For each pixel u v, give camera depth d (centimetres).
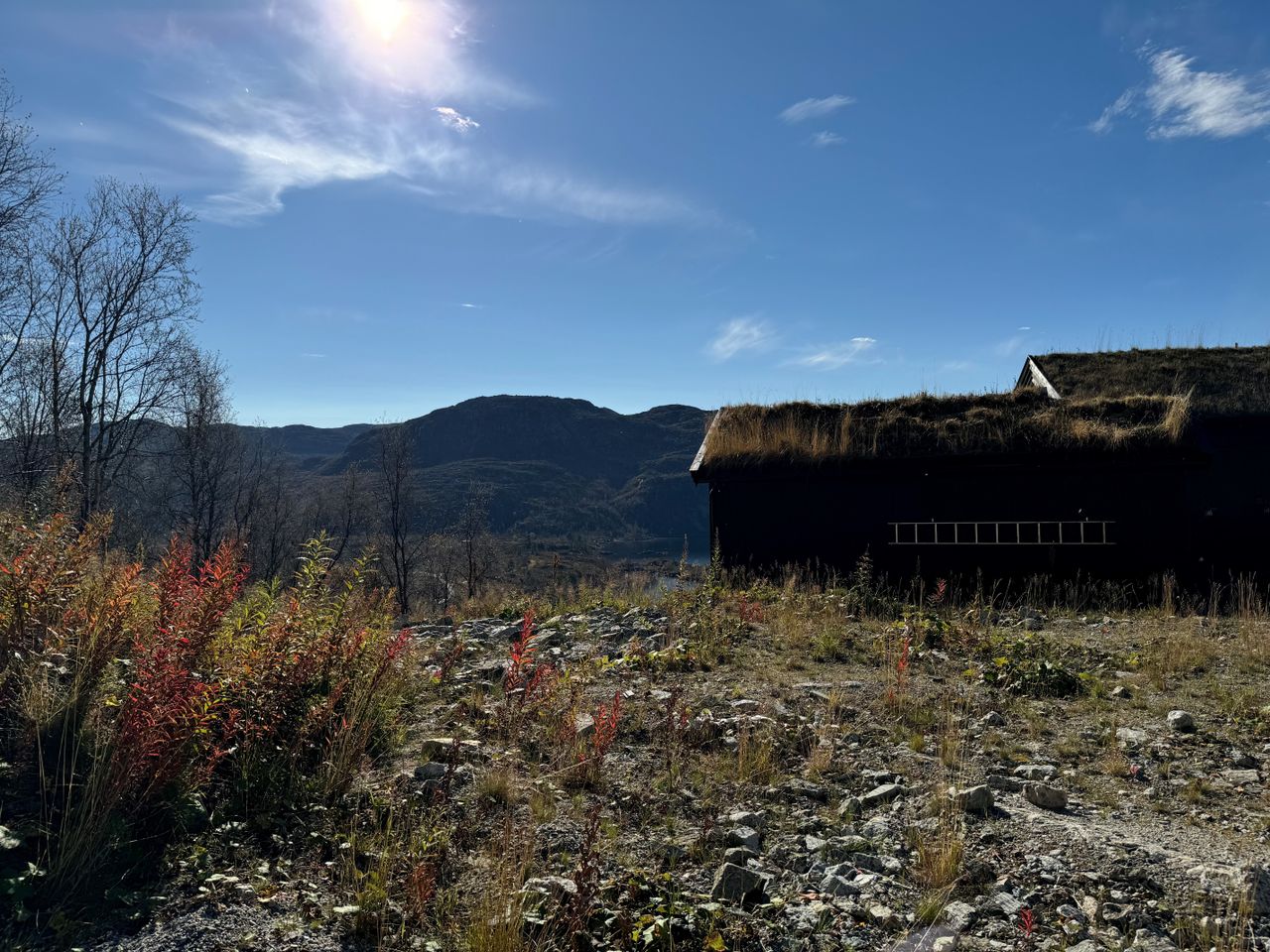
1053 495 1366
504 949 329
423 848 409
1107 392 1572
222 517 3900
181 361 3175
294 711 534
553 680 716
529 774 530
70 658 525
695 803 497
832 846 445
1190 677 831
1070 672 820
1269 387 1502
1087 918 380
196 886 373
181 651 478
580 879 358
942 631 990
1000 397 1603
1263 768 595
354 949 339
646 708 670
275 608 639
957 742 616
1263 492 1412
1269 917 377
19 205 2409
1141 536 1328
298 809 454
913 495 1423
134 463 3247
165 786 432
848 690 761
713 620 1021
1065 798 522
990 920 380
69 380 2825
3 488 1775
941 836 453
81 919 341
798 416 1619
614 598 1303
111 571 623
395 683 661
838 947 356
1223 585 1361
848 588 1346
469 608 1273
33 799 409
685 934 358
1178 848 461
